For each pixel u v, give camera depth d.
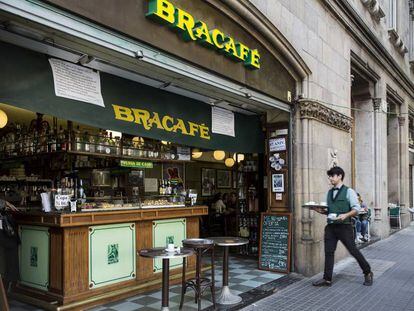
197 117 6.54
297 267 7.16
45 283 5.09
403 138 15.73
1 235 5.07
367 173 12.49
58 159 7.49
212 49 5.47
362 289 6.20
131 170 7.91
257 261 8.12
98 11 3.88
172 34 4.80
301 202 7.28
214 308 5.02
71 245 4.94
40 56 4.28
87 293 5.06
